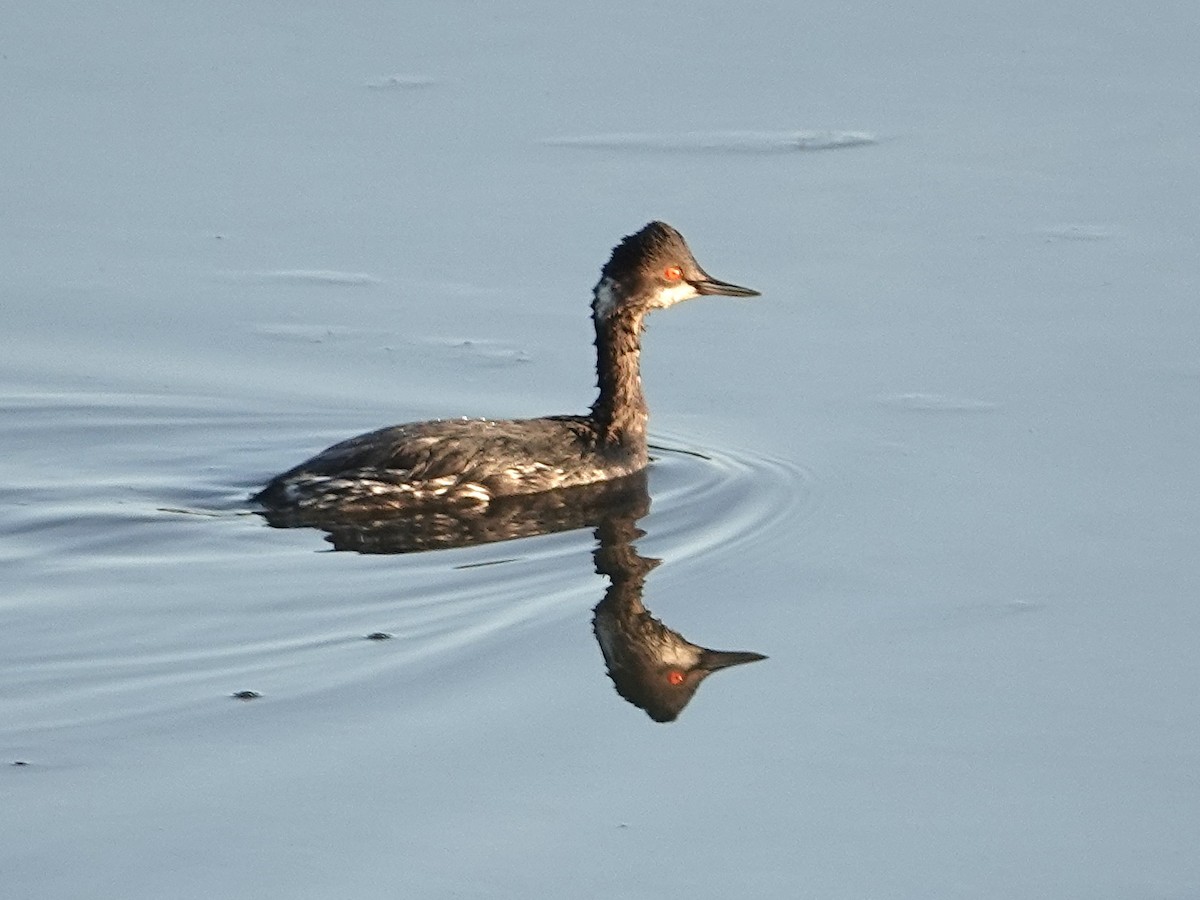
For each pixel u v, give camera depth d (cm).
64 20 2536
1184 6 2589
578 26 2553
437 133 2283
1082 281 1962
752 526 1574
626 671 1338
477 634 1381
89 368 1842
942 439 1705
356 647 1355
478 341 1905
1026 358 1830
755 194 2159
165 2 2600
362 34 2520
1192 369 1789
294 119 2305
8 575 1451
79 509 1573
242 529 1542
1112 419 1714
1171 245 2022
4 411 1767
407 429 1631
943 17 2575
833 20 2567
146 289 1978
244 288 1986
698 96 2377
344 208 2128
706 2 2622
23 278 1988
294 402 1802
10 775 1188
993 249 2033
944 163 2214
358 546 1519
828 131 2292
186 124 2284
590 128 2305
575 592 1453
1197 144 2223
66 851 1117
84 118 2294
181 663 1324
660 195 2153
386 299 1970
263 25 2539
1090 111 2311
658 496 1636
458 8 2608
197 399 1798
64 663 1320
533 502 1620
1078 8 2594
